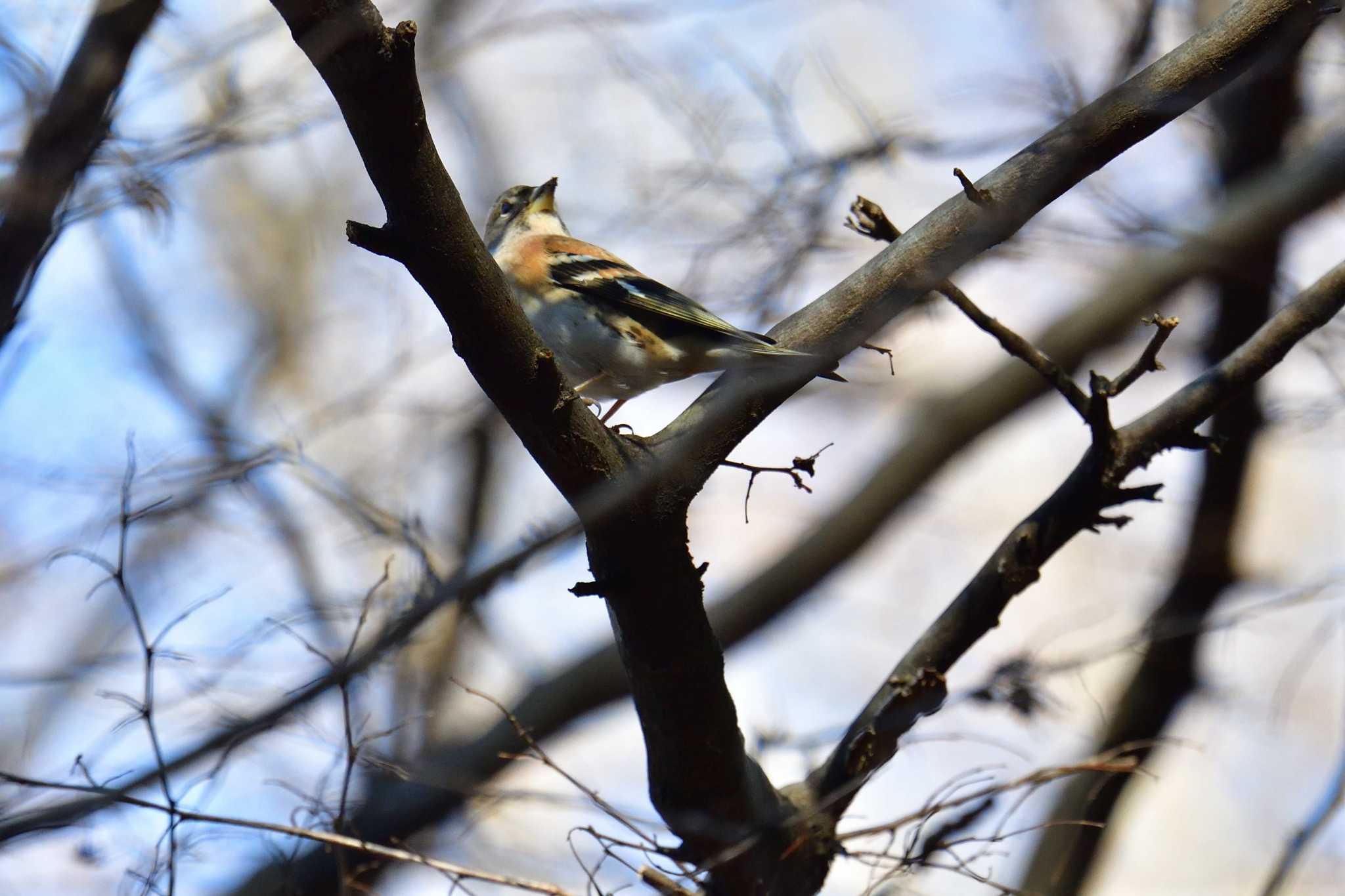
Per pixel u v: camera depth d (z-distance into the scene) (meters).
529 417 6.53
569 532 10.91
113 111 7.68
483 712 15.73
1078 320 15.61
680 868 8.02
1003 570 8.51
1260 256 12.82
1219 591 13.55
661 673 7.30
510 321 6.23
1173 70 6.95
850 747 8.48
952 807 7.75
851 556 16.09
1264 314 13.62
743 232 13.39
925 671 8.47
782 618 16.17
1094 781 12.15
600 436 6.73
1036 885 11.73
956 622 8.62
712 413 7.23
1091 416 8.16
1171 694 13.06
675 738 7.57
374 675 10.08
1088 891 11.82
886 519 16.14
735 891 7.98
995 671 9.29
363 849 7.53
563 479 6.78
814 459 7.28
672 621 7.12
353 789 10.38
